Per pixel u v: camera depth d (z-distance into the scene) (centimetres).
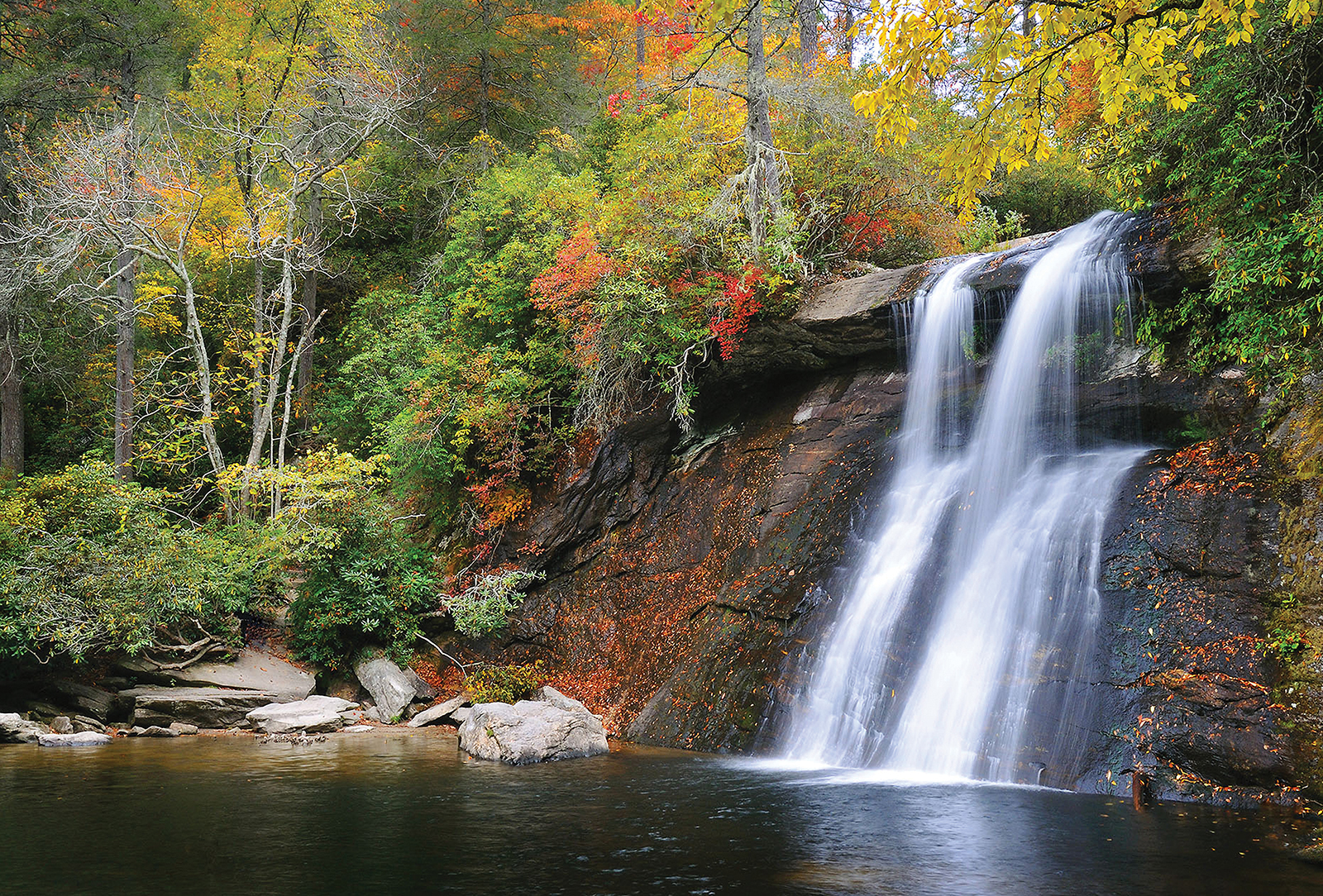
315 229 2538
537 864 591
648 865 584
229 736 1324
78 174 2017
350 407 2345
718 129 1727
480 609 1575
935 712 950
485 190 2048
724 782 885
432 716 1418
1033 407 1197
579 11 2877
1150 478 988
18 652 1366
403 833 682
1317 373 927
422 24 2712
